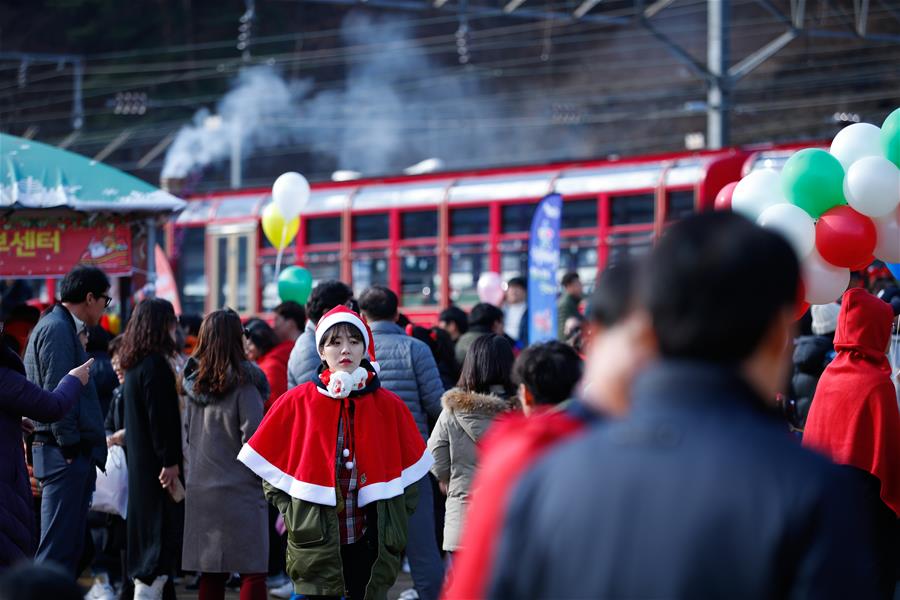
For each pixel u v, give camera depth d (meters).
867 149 8.50
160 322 9.49
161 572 9.39
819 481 2.65
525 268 22.39
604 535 2.67
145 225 13.31
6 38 62.16
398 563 8.02
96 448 9.45
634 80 61.34
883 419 8.01
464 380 8.35
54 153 12.95
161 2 61.22
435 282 23.52
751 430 2.73
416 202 23.83
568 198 21.98
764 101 57.31
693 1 58.41
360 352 8.02
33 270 13.13
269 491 7.85
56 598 3.76
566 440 2.93
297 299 15.48
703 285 2.82
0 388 7.61
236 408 9.06
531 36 63.00
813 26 53.44
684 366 2.82
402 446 8.13
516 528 2.78
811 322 11.55
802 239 8.15
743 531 2.61
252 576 9.15
